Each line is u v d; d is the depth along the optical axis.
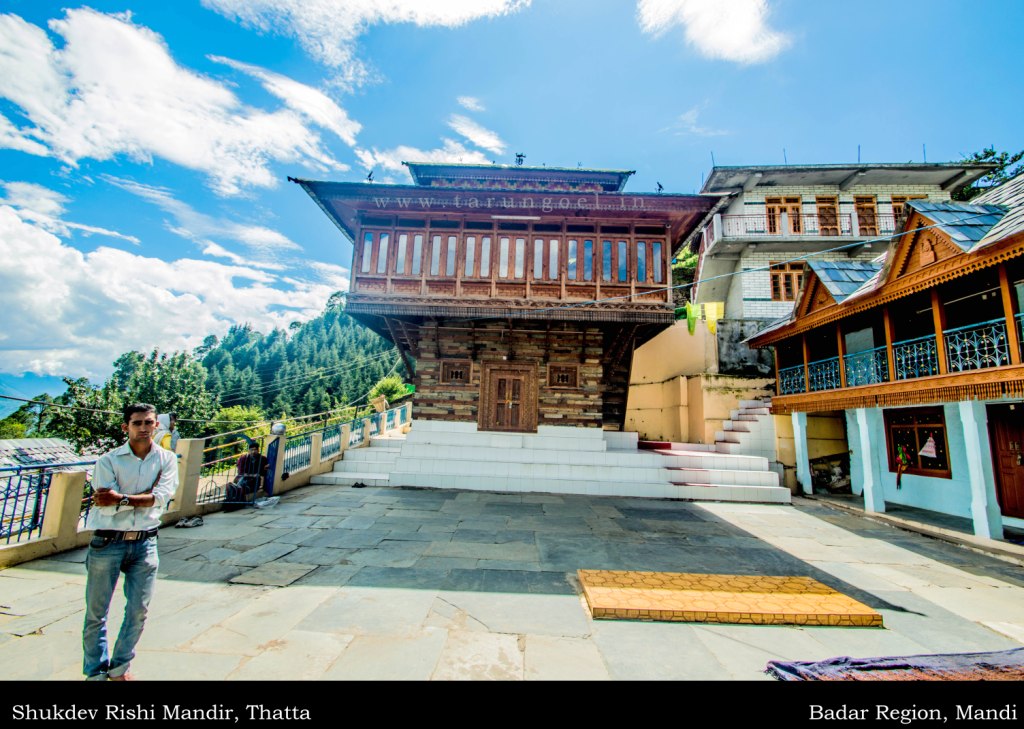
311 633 3.99
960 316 9.55
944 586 5.74
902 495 11.45
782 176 19.70
